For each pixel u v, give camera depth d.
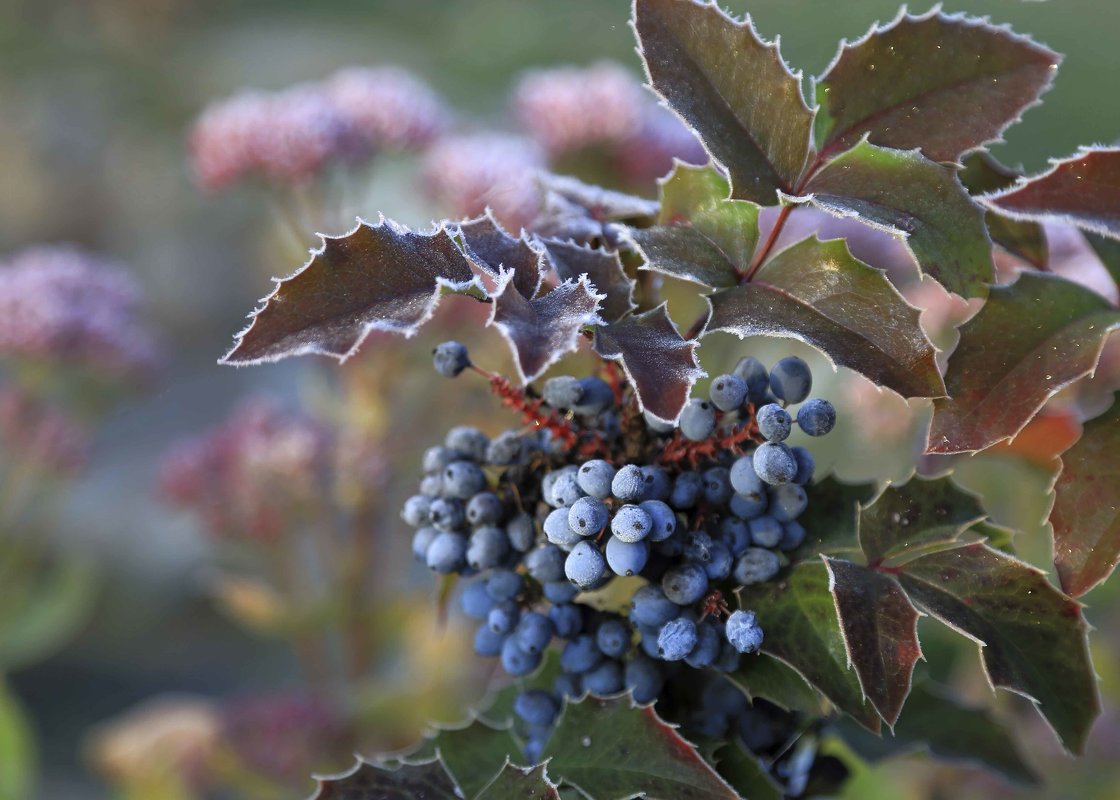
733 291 0.42
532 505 0.44
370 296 0.39
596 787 0.42
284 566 1.08
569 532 0.41
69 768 1.65
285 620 1.04
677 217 0.43
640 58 0.41
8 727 1.02
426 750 0.48
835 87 0.43
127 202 2.62
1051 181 0.41
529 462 0.44
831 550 0.43
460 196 0.95
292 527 1.07
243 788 1.01
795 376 0.42
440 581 0.46
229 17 3.62
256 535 1.04
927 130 0.43
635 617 0.42
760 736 0.46
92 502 1.97
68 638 1.91
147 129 2.82
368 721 1.00
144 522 1.96
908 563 0.42
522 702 0.46
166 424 2.15
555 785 0.42
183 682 1.86
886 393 0.78
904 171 0.41
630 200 0.48
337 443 1.06
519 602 0.45
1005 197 0.41
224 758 1.01
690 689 0.45
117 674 1.87
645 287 0.46
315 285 0.39
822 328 0.40
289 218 1.06
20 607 1.11
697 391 0.55
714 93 0.41
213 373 2.29
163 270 2.46
